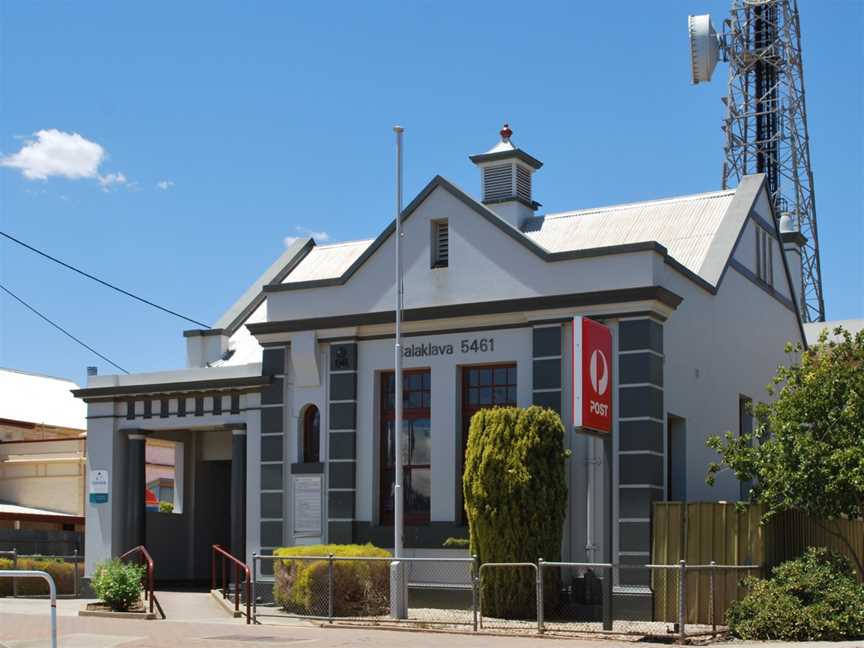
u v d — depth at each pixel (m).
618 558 24.59
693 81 50.81
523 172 31.94
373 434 28.48
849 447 21.78
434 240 28.38
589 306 25.75
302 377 29.67
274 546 29.45
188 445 37.00
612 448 25.05
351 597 24.78
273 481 29.77
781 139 61.91
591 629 21.03
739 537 22.98
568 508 25.28
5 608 27.69
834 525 24.53
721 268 29.33
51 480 42.97
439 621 22.48
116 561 26.38
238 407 31.62
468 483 24.59
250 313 36.50
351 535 28.23
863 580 22.77
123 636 20.25
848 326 42.94
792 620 20.08
